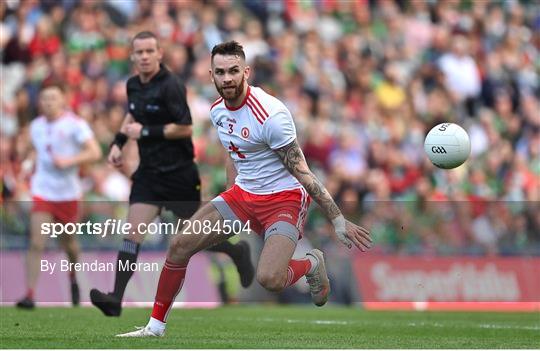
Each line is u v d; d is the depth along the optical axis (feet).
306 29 249.14
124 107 202.59
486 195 220.02
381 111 236.02
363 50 250.37
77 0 219.00
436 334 108.06
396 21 264.31
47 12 216.13
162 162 116.06
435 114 239.91
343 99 234.17
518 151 249.34
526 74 268.41
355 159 218.59
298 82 227.40
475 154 233.35
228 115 89.86
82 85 202.28
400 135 229.86
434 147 95.20
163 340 86.69
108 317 119.85
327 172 215.10
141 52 114.32
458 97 250.57
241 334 100.07
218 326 112.37
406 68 253.85
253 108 88.43
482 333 110.73
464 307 181.06
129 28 219.61
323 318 134.51
